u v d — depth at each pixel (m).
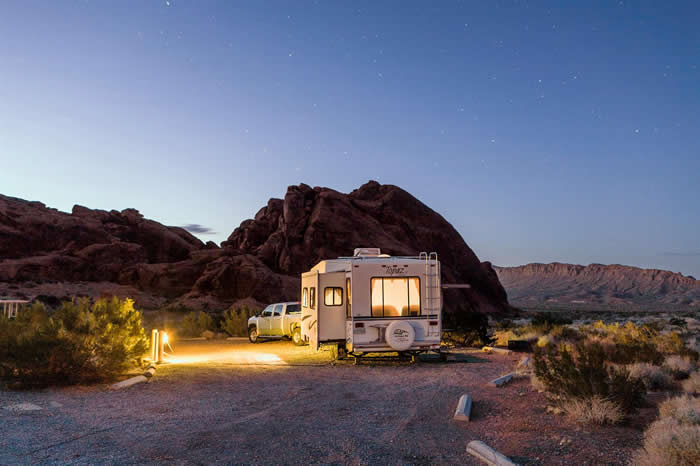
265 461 5.50
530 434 6.46
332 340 14.89
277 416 7.73
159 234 78.50
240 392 9.73
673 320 41.19
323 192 81.25
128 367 11.71
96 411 7.81
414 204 90.44
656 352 11.61
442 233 88.12
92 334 10.45
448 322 21.03
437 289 14.32
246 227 84.38
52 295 55.66
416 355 14.72
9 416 7.30
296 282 68.06
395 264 14.25
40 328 10.60
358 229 78.00
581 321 52.81
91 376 10.59
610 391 7.12
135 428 6.82
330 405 8.62
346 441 6.32
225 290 63.12
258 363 14.23
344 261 15.27
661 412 6.94
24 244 68.62
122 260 70.25
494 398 9.02
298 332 20.20
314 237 74.62
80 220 74.94
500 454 5.46
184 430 6.76
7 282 58.72
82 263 66.19
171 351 17.56
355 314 13.98
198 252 70.38
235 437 6.45
